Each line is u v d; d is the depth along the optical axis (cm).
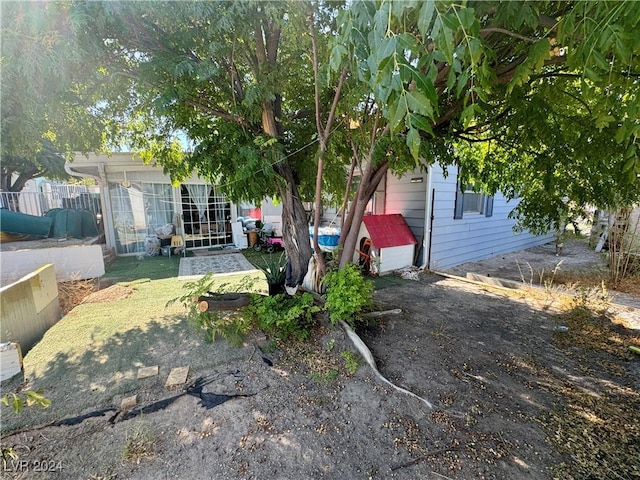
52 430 194
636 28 103
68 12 213
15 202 909
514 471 166
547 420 205
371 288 323
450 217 648
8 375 248
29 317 321
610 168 297
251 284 359
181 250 833
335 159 362
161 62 264
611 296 447
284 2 218
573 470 166
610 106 154
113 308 409
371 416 207
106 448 180
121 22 241
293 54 311
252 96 279
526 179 402
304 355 281
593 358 287
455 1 93
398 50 96
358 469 167
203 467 168
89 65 270
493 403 222
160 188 816
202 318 296
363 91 238
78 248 559
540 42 136
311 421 203
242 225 918
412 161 311
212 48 258
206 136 323
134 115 395
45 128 302
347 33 116
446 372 261
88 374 254
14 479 160
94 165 714
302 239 370
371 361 266
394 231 612
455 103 281
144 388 236
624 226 514
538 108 287
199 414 209
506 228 816
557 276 568
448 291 495
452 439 188
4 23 202
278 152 305
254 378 249
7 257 502
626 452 179
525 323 367
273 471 166
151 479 161
